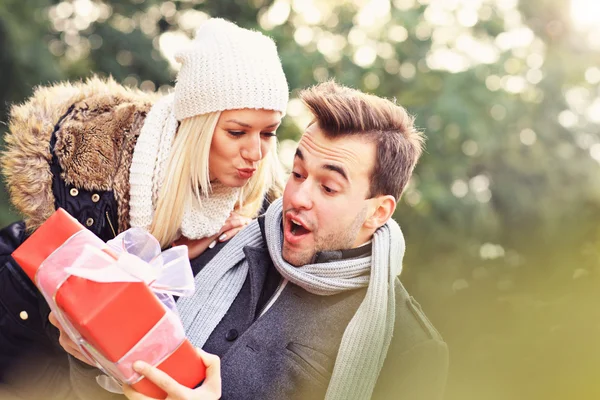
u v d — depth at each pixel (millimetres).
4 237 2129
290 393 1760
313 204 1763
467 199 6000
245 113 1990
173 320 1467
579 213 5980
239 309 1896
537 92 6652
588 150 6621
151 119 2070
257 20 6867
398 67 6480
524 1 6699
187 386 1487
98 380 1642
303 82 6020
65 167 2008
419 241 5949
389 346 1784
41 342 2055
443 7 6621
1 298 2031
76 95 2125
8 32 5344
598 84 6762
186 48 2066
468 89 6148
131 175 2035
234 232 2096
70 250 1436
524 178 6273
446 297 4195
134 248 1561
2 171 2084
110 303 1398
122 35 6422
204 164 2004
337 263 1783
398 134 1801
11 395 2047
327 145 1752
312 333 1805
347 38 6605
